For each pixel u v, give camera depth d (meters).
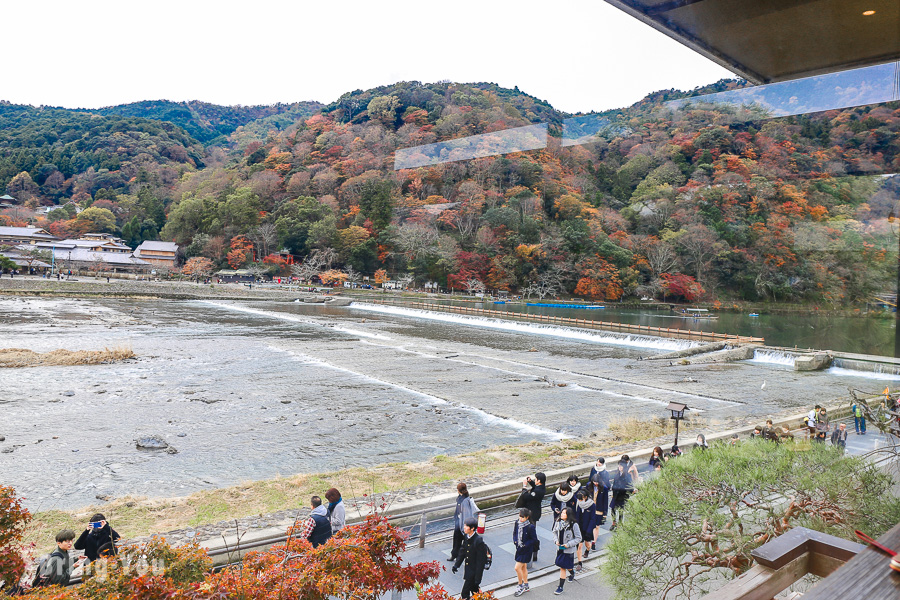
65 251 119.81
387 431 23.67
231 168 169.88
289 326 63.00
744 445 7.57
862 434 18.34
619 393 31.86
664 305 64.31
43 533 12.31
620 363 42.47
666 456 14.67
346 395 30.25
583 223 86.94
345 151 145.25
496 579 9.59
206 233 133.25
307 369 37.38
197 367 36.94
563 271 91.31
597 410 27.73
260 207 136.88
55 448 20.39
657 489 7.26
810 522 6.36
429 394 30.86
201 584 5.30
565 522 9.12
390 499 13.03
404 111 153.12
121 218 155.75
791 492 6.77
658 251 62.88
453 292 107.38
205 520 12.93
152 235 147.50
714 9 2.40
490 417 26.27
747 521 7.30
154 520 12.92
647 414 26.91
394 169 130.38
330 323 65.69
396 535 6.45
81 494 16.41
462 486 9.73
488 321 69.31
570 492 10.96
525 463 16.92
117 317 64.38
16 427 22.69
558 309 85.19
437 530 11.83
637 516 7.14
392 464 17.55
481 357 44.03
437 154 121.69
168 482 17.55
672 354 44.72
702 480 7.12
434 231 115.31
